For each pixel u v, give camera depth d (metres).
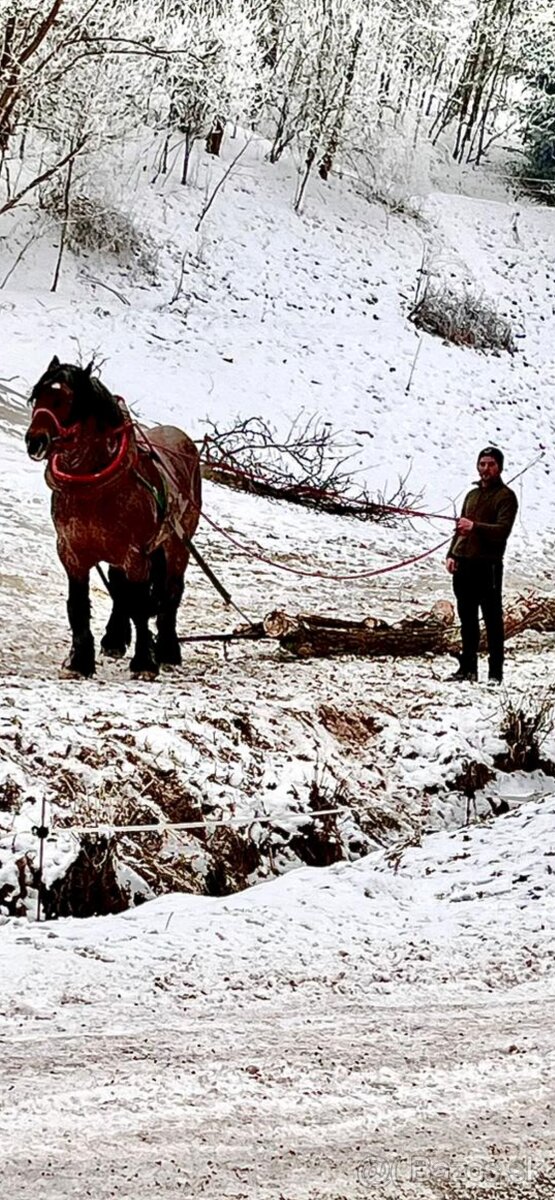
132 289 29.09
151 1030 4.65
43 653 11.57
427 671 12.21
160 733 8.35
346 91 37.19
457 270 38.00
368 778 9.41
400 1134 3.92
